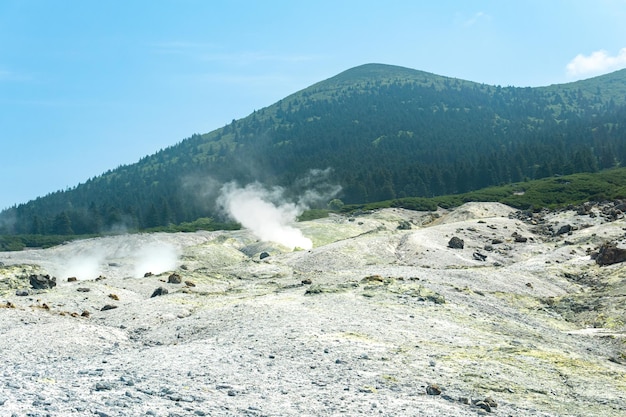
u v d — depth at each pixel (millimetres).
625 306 50750
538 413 21578
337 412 18172
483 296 56625
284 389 20891
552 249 91125
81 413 14578
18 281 70812
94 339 35750
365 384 22766
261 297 51094
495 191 185125
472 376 26078
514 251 93688
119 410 15258
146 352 28891
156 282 71062
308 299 47094
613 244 77500
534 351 33438
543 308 55531
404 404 19969
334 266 85938
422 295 49812
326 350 28734
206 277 76125
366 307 43344
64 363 25812
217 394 19234
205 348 29359
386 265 81750
